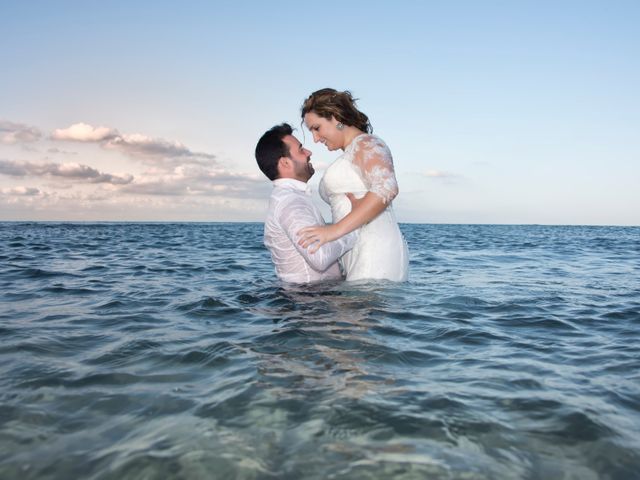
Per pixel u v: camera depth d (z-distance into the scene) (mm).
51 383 2018
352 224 3744
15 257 8672
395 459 1390
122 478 1310
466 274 5965
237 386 1912
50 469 1354
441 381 2010
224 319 3131
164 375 2098
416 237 22312
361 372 2082
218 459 1390
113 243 14055
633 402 1850
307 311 3215
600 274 6527
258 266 6824
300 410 1686
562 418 1672
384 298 3623
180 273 5992
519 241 18516
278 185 4016
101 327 3057
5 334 2887
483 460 1396
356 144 3916
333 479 1293
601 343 2730
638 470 1369
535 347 2617
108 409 1743
